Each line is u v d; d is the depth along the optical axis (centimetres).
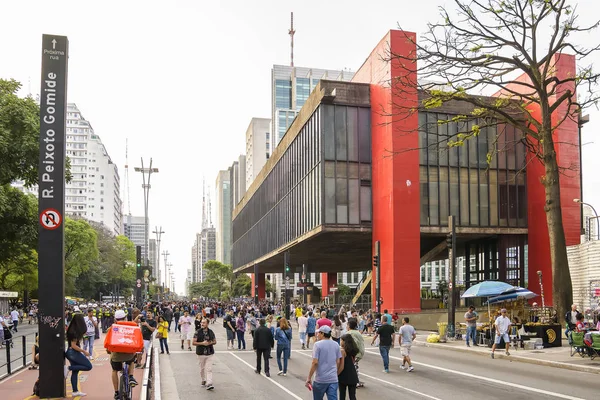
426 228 4188
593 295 3284
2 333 2673
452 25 2414
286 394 1349
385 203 4078
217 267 15325
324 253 6306
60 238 1212
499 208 4400
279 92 19188
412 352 2389
